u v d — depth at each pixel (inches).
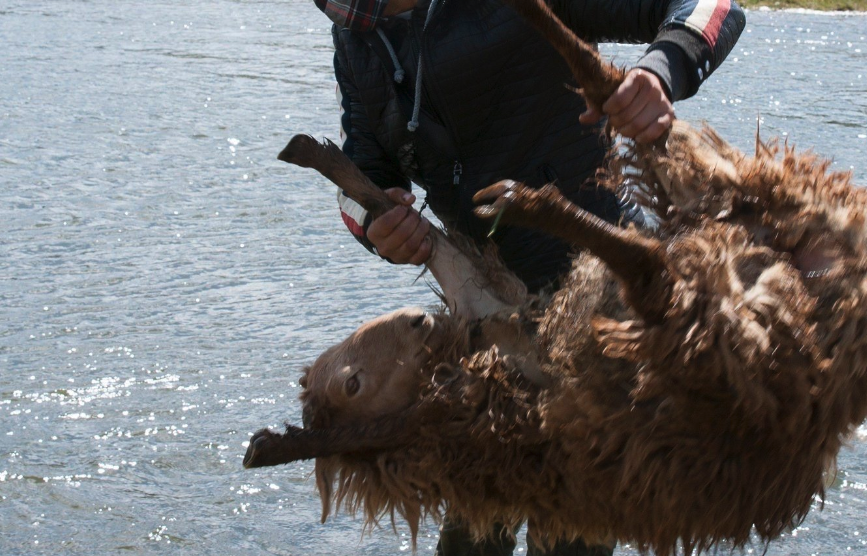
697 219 185.9
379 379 195.9
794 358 162.9
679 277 162.2
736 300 163.0
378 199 204.8
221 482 309.9
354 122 234.4
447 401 185.5
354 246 504.7
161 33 1250.0
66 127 735.1
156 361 378.3
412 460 188.7
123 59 1047.6
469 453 185.8
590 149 220.1
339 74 233.3
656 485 170.1
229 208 559.8
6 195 569.9
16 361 375.9
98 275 458.6
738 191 183.9
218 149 683.4
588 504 180.2
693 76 193.2
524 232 225.6
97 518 290.2
